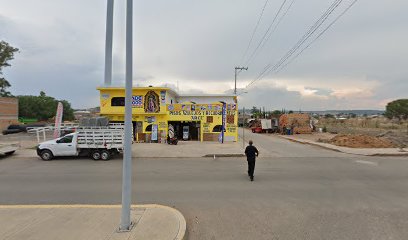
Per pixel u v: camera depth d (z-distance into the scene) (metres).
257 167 13.78
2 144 17.75
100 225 5.97
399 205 7.70
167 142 24.83
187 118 27.69
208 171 12.76
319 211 7.21
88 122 18.42
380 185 10.03
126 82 5.80
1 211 6.97
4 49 59.50
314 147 23.20
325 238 5.59
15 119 52.56
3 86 61.50
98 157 16.11
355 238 5.59
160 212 6.72
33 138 31.69
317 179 11.04
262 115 71.69
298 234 5.79
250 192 9.09
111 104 26.73
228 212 7.16
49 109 83.94
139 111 26.70
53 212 6.85
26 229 5.80
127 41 5.86
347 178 11.22
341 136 26.27
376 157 17.34
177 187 9.75
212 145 23.53
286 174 12.03
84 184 10.30
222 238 5.61
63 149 16.09
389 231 5.93
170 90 28.95
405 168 13.48
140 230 5.68
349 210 7.29
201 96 35.72
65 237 5.41
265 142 27.97
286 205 7.72
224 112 27.53
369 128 53.28
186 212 7.18
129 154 5.75
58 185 10.15
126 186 5.70
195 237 5.66
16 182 10.64
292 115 43.22
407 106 96.00
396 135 30.36
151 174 12.06
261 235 5.75
